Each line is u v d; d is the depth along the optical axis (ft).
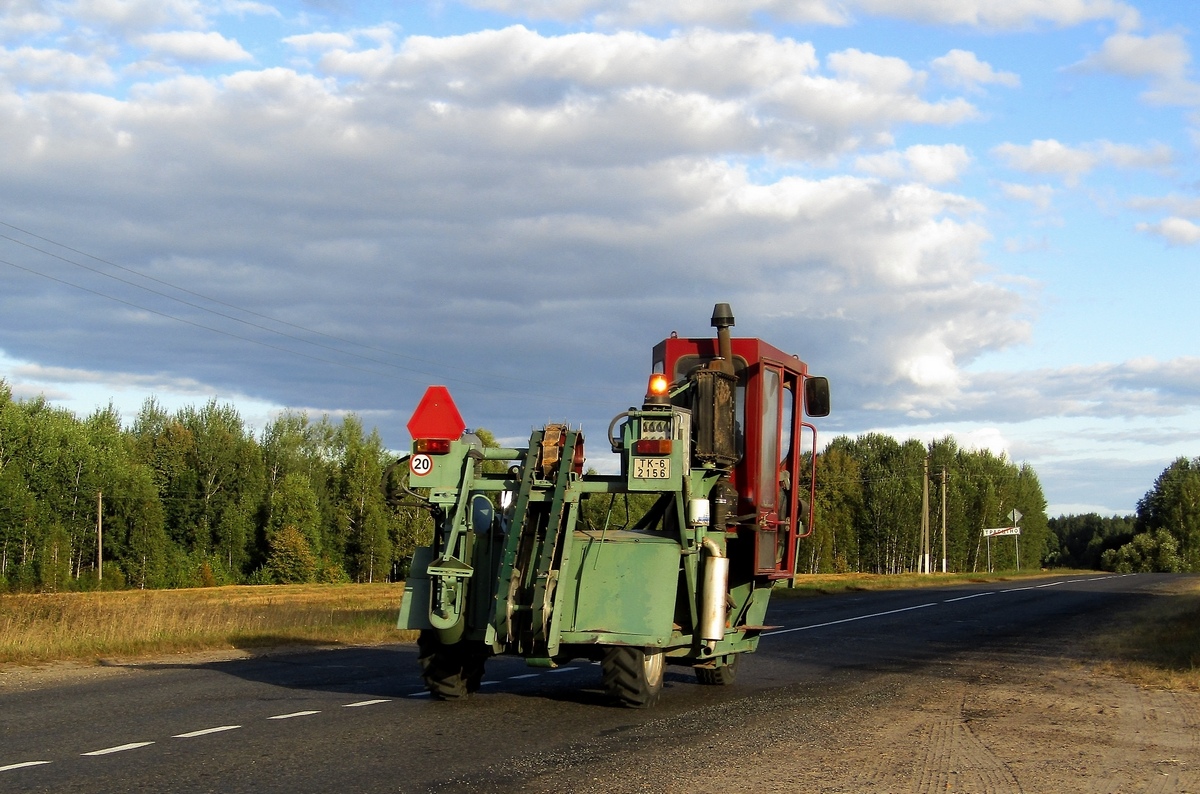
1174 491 379.35
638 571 33.60
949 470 400.67
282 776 23.45
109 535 259.60
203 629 61.57
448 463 34.73
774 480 42.11
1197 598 110.93
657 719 32.30
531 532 34.42
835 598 119.85
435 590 33.63
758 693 39.81
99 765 24.52
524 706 34.71
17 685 40.57
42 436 251.60
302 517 283.18
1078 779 24.50
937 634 70.44
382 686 40.32
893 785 23.45
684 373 41.27
